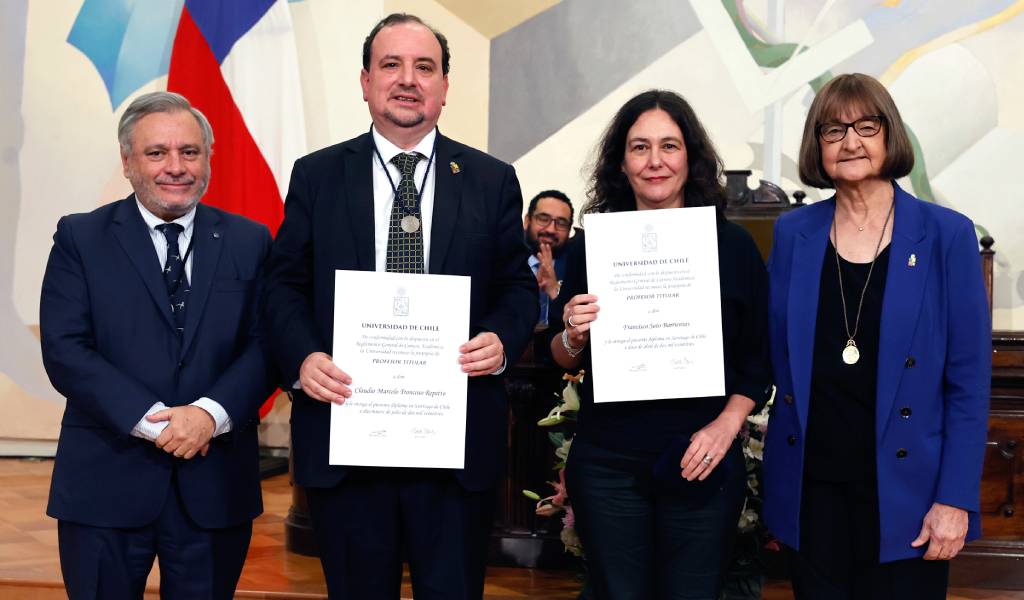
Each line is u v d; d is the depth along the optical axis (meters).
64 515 2.15
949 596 3.37
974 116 5.16
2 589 3.33
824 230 2.03
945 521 1.88
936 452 1.93
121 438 2.13
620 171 2.15
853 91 1.96
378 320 1.99
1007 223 5.16
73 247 2.23
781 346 2.05
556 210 4.63
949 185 5.20
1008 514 3.42
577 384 3.02
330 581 2.08
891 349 1.91
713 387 2.00
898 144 1.94
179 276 2.26
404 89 2.06
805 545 2.01
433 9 5.55
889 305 1.92
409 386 2.00
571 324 2.05
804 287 2.02
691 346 2.01
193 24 5.42
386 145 2.14
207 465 2.21
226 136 5.41
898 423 1.91
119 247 2.23
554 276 4.58
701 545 1.99
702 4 5.32
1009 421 3.43
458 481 2.08
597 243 2.05
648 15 5.37
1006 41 5.12
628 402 2.05
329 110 5.61
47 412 5.74
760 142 5.30
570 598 3.24
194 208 2.32
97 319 2.19
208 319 2.23
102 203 5.71
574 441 2.14
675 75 5.37
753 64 5.29
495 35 5.52
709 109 5.34
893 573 1.93
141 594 2.24
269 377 2.28
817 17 5.24
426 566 2.08
